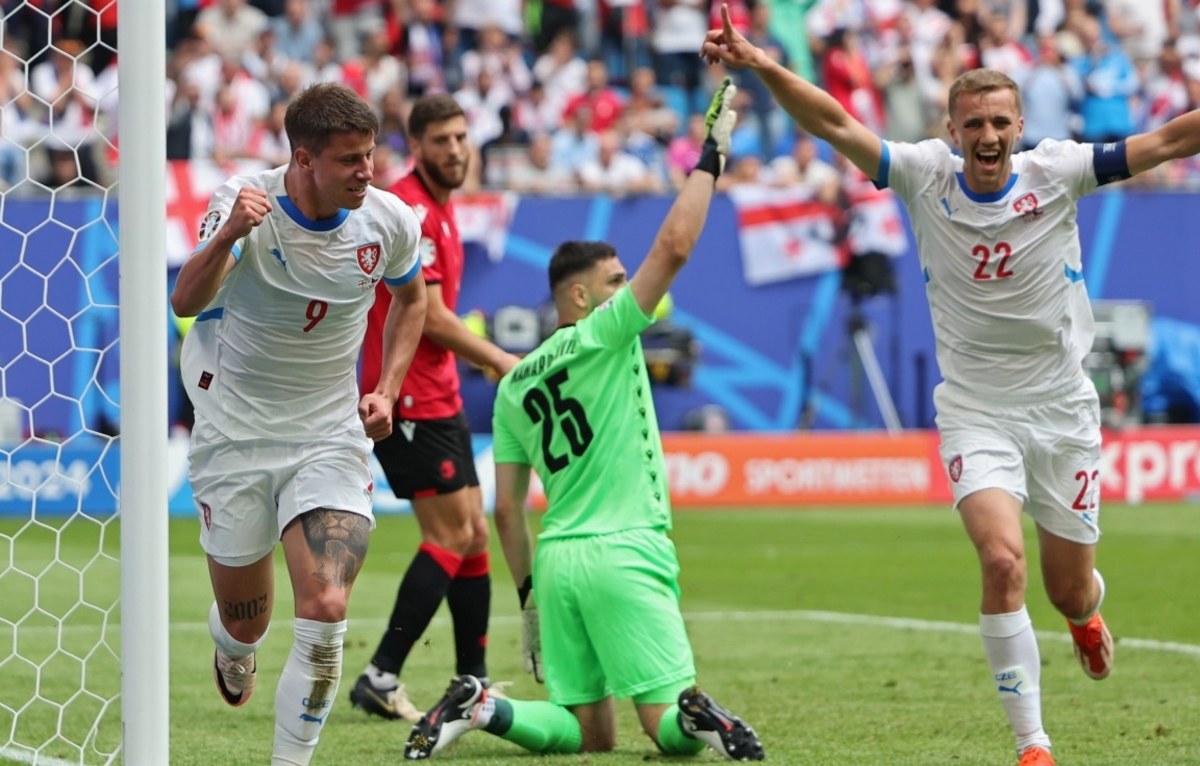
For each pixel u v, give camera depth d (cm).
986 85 1750
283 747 1545
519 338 5631
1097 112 7112
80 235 5088
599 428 1825
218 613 1733
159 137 1552
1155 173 6450
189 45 6438
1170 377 5938
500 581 3906
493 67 6875
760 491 5734
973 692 2319
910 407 5866
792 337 5806
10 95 5994
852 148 1839
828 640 2895
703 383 5778
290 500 1593
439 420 2209
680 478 5666
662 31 7200
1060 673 2480
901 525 5134
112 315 5103
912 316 5841
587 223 5688
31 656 2702
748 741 1753
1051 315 1817
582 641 1839
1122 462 5819
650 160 6725
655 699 1781
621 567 1783
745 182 6328
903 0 7331
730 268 5772
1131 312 5897
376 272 1602
